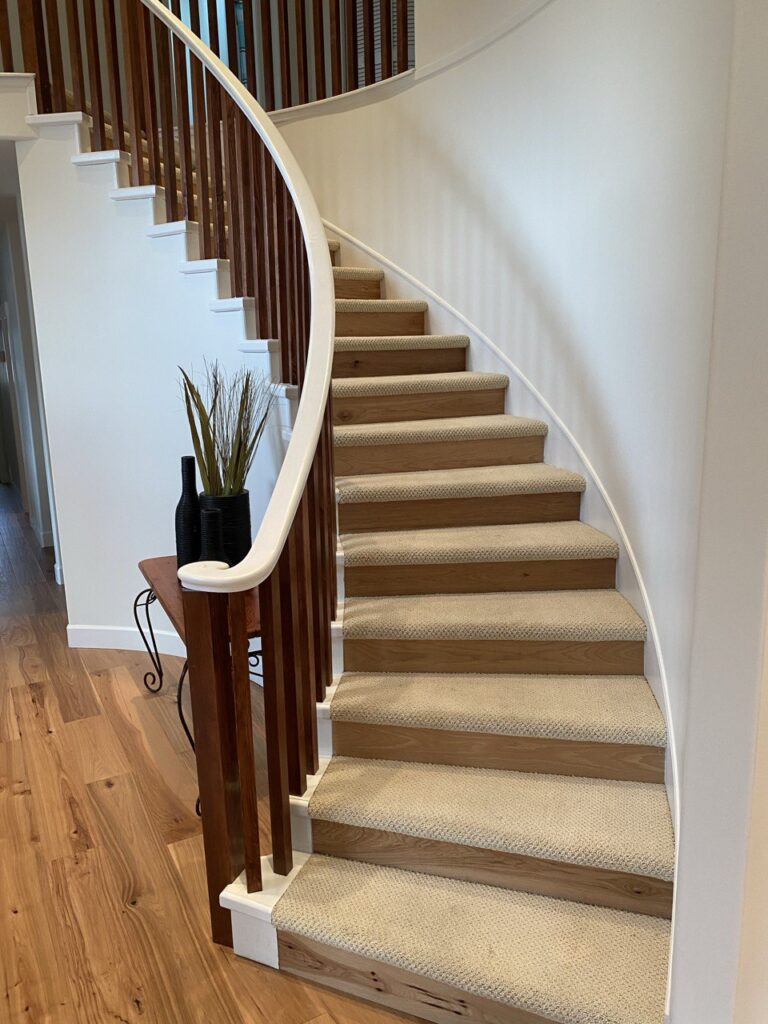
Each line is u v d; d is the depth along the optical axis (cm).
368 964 170
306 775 204
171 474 342
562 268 295
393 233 412
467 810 189
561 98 287
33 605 436
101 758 269
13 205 482
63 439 350
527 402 330
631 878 175
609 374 259
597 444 273
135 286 327
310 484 200
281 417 296
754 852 110
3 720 297
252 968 181
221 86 295
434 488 274
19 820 234
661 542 212
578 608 240
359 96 414
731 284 105
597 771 204
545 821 185
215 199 306
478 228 357
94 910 197
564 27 281
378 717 210
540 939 168
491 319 355
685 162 194
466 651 232
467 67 352
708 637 114
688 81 192
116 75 313
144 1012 168
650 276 221
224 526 273
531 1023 157
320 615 220
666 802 193
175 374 329
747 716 108
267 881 187
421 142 388
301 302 279
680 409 197
